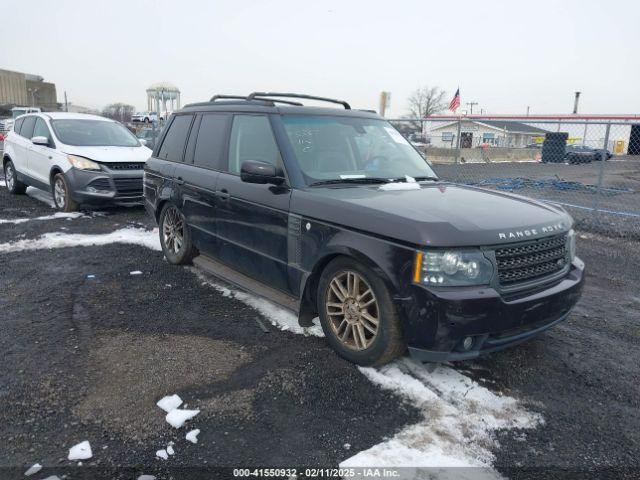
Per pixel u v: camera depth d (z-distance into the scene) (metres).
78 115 10.61
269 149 4.30
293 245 3.91
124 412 3.04
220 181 4.76
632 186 17.89
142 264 6.04
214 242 4.99
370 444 2.80
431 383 3.42
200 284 5.34
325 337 4.00
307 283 3.84
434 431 2.93
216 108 5.26
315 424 2.96
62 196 9.27
